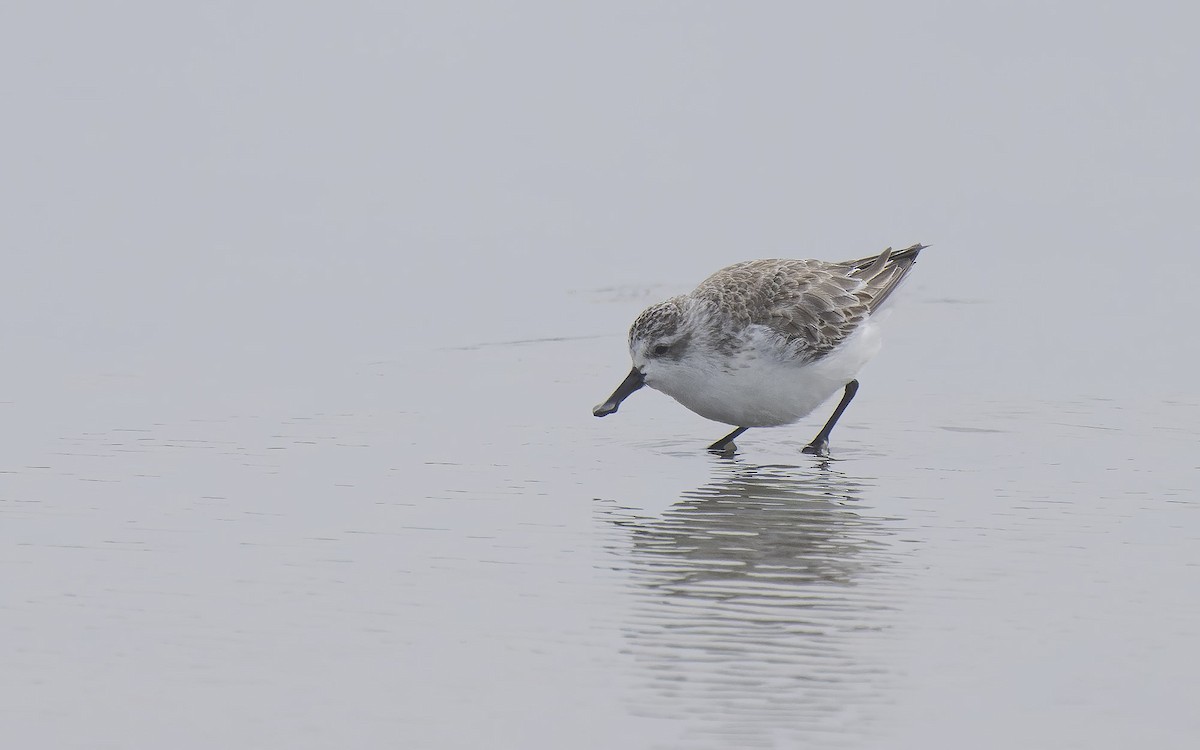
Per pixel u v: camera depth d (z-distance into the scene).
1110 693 7.99
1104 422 14.15
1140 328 17.66
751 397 13.58
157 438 13.34
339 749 7.37
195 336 17.08
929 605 9.33
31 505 11.34
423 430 13.87
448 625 8.95
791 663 8.38
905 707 7.81
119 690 8.00
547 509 11.52
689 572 9.98
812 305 13.61
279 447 13.17
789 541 10.73
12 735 7.48
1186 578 9.84
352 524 11.02
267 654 8.49
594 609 9.23
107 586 9.57
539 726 7.61
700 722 7.63
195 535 10.67
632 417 14.62
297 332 17.36
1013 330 17.64
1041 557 10.31
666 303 13.63
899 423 14.27
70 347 16.47
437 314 18.25
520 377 15.85
